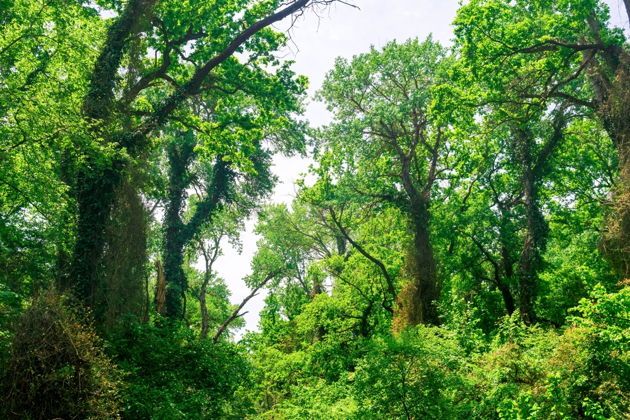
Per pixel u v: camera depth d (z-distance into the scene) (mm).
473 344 13086
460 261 23984
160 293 22484
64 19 14922
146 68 20500
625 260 16516
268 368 26531
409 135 26766
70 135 13562
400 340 11297
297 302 33469
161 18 19578
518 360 10500
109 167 14641
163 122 17844
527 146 22312
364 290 26141
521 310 20547
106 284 14461
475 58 19984
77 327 9438
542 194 24625
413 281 22484
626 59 17859
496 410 9586
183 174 27469
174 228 26594
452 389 10633
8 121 13148
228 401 16328
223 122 20875
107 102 16234
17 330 8641
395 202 24891
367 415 10961
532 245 21281
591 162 24812
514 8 20391
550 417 9078
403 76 26062
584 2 17969
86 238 14531
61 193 13961
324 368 24531
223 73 20734
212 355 16359
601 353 8891
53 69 15742
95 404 9039
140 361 14016
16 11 14086
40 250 13422
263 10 20062
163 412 12664
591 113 21656
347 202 25797
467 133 24000
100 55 16438
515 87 20812
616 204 16875
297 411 15195
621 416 8164
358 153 25500
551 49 19438
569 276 22031
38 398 8406
